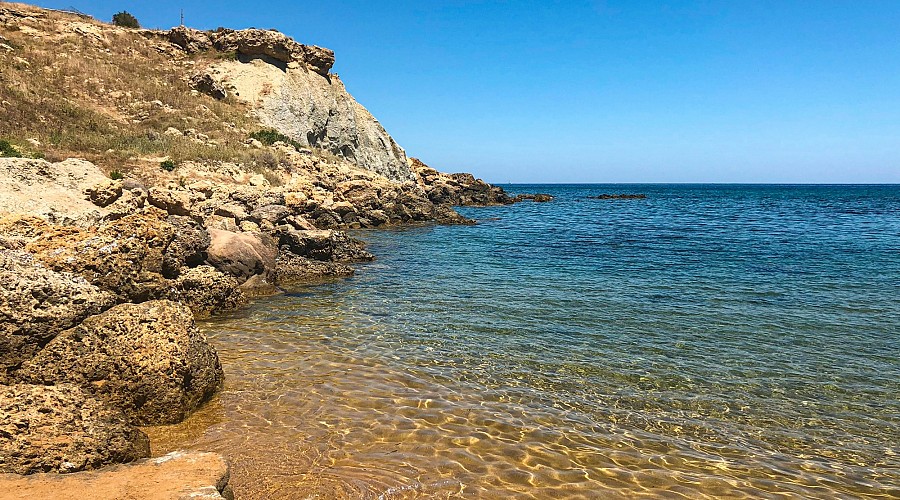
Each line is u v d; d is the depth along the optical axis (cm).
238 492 594
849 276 1983
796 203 8650
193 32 6169
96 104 4272
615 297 1633
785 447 743
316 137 5919
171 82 5247
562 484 635
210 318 1363
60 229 1293
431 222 4425
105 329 796
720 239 3244
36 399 586
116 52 5491
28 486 474
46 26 5341
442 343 1170
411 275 2020
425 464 670
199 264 1580
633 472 667
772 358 1091
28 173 2053
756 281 1888
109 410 625
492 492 614
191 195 2742
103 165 3020
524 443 733
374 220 4078
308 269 1966
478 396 888
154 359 771
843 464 701
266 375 953
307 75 6225
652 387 939
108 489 467
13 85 3781
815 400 894
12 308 771
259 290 1669
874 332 1270
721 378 983
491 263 2316
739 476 664
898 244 2962
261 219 2495
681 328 1301
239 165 3775
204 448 692
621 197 10356
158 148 3631
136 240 1284
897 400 898
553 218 5072
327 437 732
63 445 542
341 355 1075
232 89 5481
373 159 6650
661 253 2620
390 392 893
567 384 948
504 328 1294
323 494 596
